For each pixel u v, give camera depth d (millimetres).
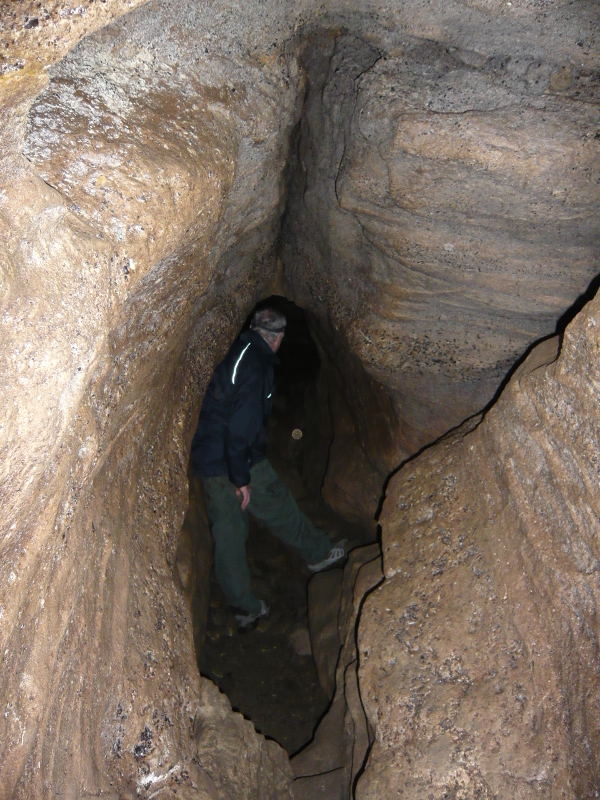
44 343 1075
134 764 1735
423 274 2299
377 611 2115
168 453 2293
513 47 1907
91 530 1569
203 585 2963
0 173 1058
